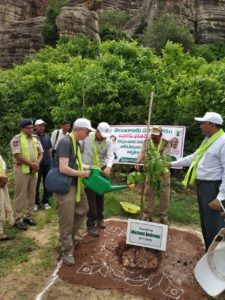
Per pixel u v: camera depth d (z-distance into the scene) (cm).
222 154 415
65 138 427
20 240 522
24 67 1423
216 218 432
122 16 3625
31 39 2775
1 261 460
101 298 384
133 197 749
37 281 415
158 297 389
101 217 555
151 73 1070
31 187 574
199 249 501
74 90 1029
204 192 435
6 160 1063
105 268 438
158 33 2677
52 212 640
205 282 403
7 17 3459
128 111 976
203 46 2878
